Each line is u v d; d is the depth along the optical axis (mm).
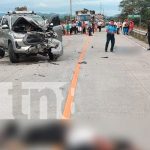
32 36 20609
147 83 13852
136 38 44969
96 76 15438
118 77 15203
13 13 22922
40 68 18234
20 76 15703
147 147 6324
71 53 25781
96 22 78312
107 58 22469
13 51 20734
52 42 21109
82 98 11289
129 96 11578
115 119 8695
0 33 22188
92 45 33031
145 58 22500
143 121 8328
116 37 47281
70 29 56531
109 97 11430
